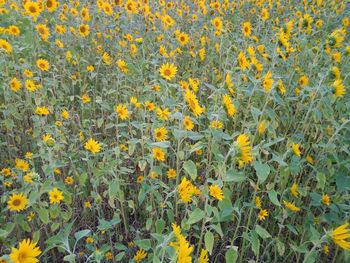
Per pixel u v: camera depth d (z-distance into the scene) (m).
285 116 3.43
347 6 8.28
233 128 3.63
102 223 2.31
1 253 2.50
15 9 5.30
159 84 3.68
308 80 3.77
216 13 7.35
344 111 3.81
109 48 5.96
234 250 2.00
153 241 2.69
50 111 3.79
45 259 2.70
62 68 4.89
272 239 2.64
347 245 1.78
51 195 2.47
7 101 3.80
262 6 7.92
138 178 3.10
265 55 4.03
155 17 6.62
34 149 3.62
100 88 5.13
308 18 4.82
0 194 3.24
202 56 5.08
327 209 3.09
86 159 2.89
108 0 6.91
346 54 4.14
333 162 3.06
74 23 5.86
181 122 2.46
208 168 2.69
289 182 3.34
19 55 4.49
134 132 3.38
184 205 3.05
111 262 2.74
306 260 2.02
